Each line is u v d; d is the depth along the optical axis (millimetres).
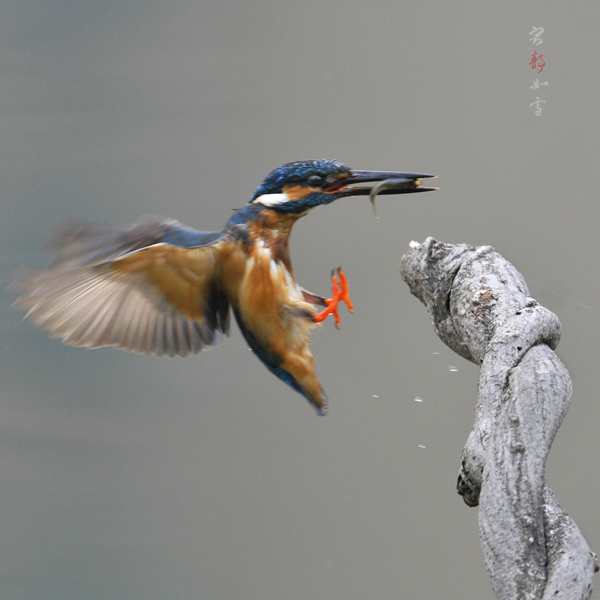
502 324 5184
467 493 5129
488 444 5121
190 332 5191
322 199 5199
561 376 5133
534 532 5086
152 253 5184
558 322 5164
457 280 5219
